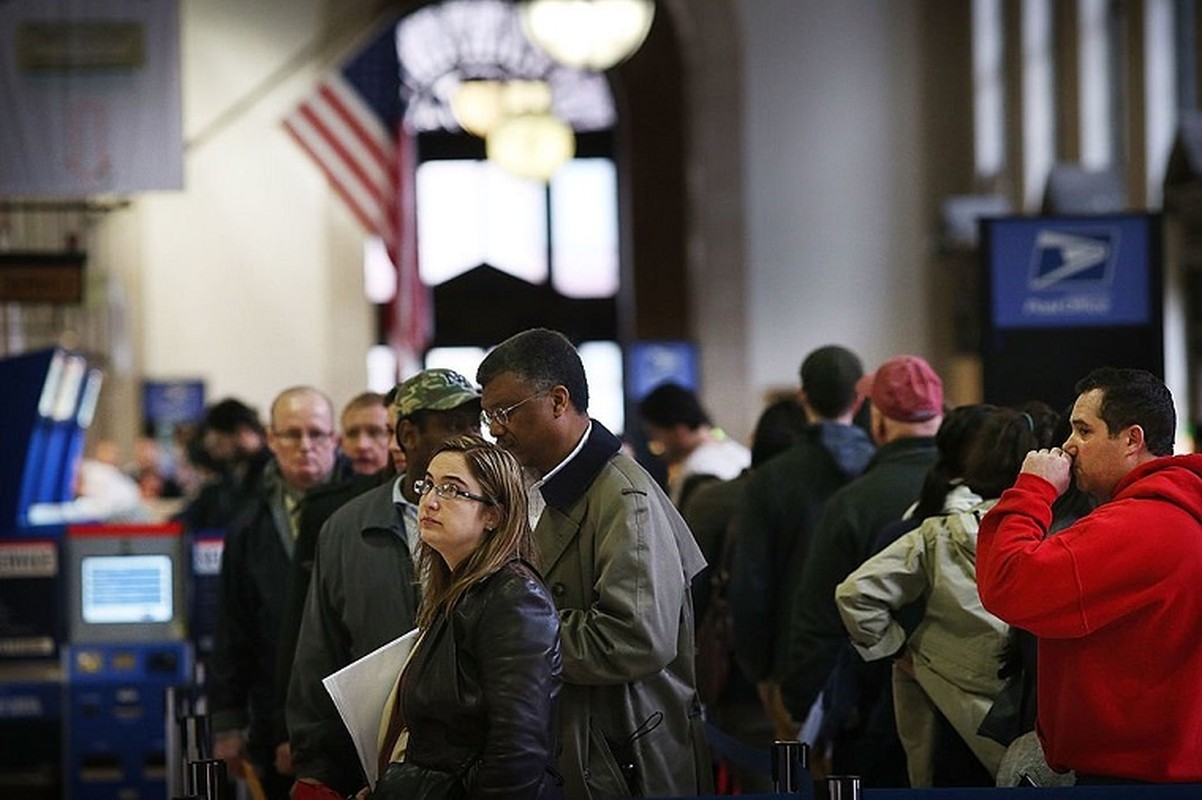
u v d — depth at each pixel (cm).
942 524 855
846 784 666
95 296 2966
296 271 3728
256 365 3725
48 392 1644
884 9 3988
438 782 661
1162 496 697
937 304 3981
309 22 3641
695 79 4025
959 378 3722
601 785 755
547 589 693
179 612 1398
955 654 850
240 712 1069
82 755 1395
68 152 2205
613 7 3322
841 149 3991
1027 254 1277
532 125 3875
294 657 893
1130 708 696
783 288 3994
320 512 952
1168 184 2161
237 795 1270
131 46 2206
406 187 3844
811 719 968
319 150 3269
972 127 3938
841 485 1082
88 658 1395
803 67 3997
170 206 3709
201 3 3644
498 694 649
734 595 1091
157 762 1393
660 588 745
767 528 1084
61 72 2209
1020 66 3594
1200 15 2669
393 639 837
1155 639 692
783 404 1232
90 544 1398
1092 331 1276
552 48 3353
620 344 4681
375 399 1089
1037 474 719
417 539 841
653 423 1441
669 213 4269
